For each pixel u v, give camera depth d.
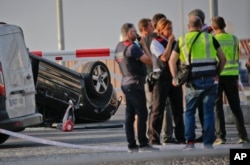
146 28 32.34
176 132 32.62
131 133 30.95
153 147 30.91
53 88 44.12
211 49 29.64
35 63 43.47
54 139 38.62
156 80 31.47
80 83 45.31
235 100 32.38
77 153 31.88
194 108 29.92
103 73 46.75
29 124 36.56
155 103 31.67
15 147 36.03
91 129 44.12
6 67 35.62
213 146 30.77
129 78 30.61
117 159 28.66
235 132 38.34
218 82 31.17
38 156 31.56
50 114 44.44
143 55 30.39
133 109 30.92
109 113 47.22
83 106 45.47
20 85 36.38
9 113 35.53
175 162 27.66
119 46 30.84
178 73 29.86
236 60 32.34
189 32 29.86
